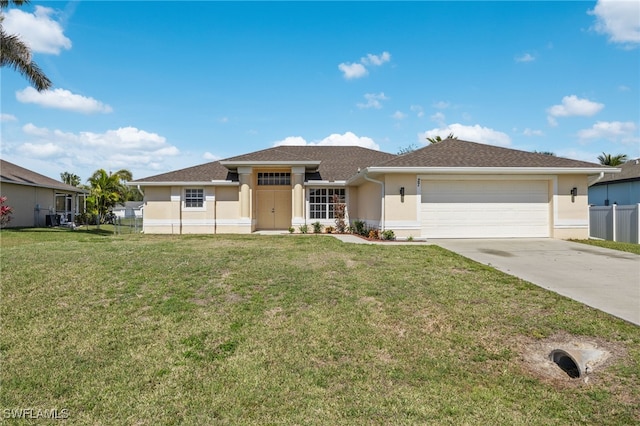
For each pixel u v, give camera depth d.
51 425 3.08
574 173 13.71
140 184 18.86
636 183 21.00
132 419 3.15
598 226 16.03
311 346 4.49
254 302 5.91
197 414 3.20
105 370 3.97
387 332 4.86
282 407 3.30
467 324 5.04
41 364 4.10
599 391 3.50
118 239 14.80
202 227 19.22
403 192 13.70
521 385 3.66
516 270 8.06
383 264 8.56
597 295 6.12
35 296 6.15
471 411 3.21
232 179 19.48
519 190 13.99
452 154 14.84
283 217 20.77
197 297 6.17
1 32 18.19
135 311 5.59
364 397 3.45
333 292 6.34
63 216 26.77
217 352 4.37
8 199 22.02
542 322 5.01
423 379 3.78
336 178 19.61
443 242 12.79
